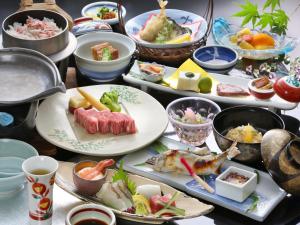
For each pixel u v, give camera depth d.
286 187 1.25
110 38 1.68
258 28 1.87
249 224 1.22
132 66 1.64
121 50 1.67
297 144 1.27
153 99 1.52
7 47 1.51
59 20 1.60
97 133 1.41
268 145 1.28
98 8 1.90
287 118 1.50
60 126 1.42
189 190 1.27
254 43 1.72
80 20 1.78
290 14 1.95
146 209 1.21
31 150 1.29
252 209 1.22
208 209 1.21
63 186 1.26
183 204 1.23
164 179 1.30
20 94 1.37
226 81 1.60
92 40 1.67
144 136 1.40
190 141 1.42
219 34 1.79
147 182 1.28
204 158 1.30
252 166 1.36
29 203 1.14
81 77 1.64
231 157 1.33
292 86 1.48
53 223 1.18
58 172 1.30
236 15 1.81
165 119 1.45
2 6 1.95
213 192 1.27
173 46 1.65
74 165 1.28
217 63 1.68
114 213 1.19
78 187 1.24
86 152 1.34
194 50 1.70
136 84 1.60
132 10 1.91
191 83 1.55
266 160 1.27
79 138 1.39
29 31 1.55
